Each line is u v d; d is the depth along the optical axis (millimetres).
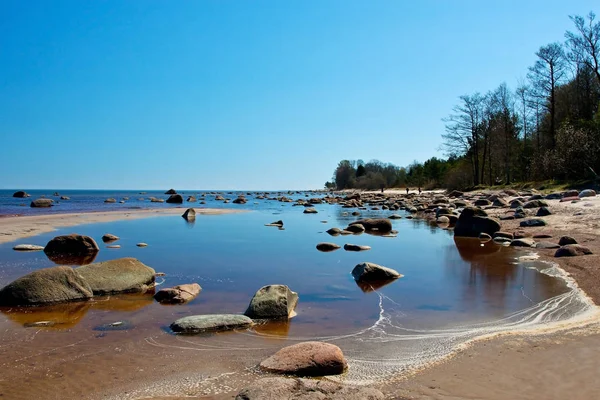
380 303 9203
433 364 5812
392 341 6883
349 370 5742
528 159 51219
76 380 5508
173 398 4973
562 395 4684
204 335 7246
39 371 5785
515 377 5203
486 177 67250
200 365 5980
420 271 12398
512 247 15930
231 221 29391
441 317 8148
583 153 36406
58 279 9406
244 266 13281
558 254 13312
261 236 20906
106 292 9859
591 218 19188
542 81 45344
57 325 7746
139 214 35031
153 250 16344
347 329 7562
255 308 8188
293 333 7371
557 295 9203
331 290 10352
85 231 22297
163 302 9328
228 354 6398
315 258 14672
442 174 85250
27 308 8781
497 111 58938
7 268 12461
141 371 5781
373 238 19984
